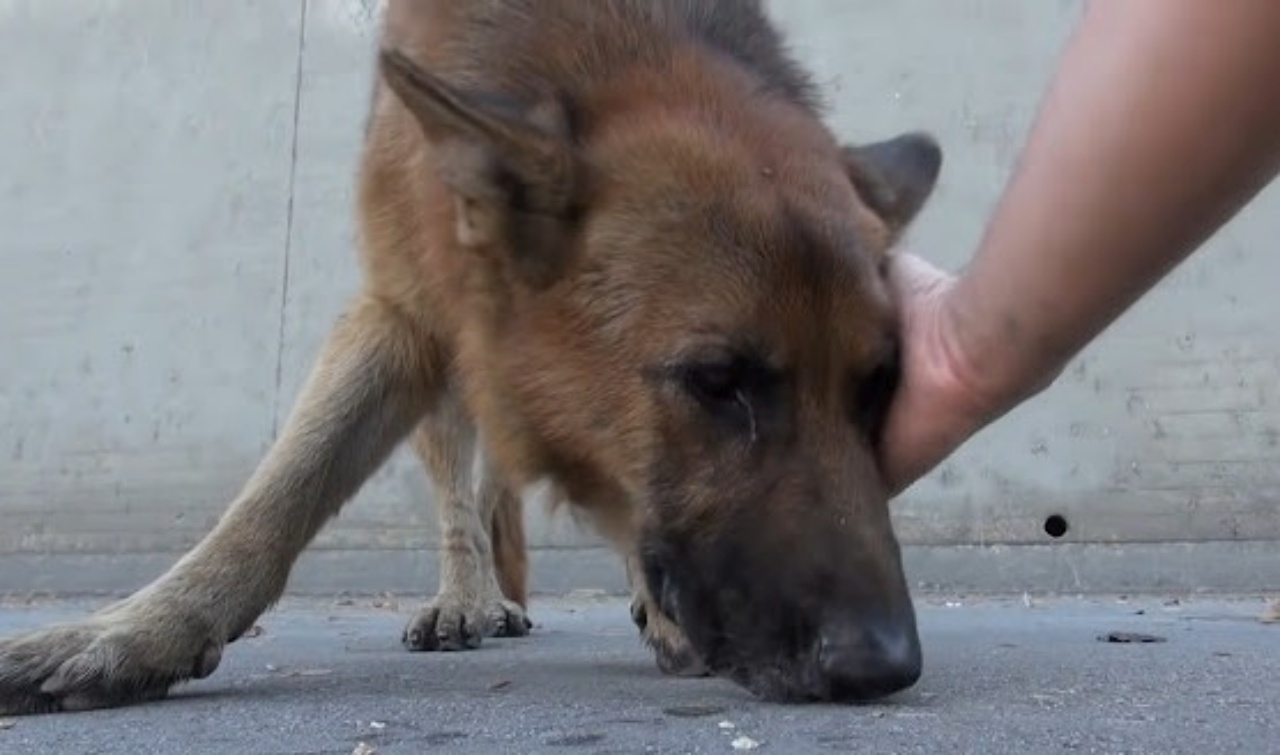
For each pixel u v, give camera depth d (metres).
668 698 1.04
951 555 2.60
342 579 2.80
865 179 1.09
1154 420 2.58
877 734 0.91
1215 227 0.62
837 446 0.96
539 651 1.42
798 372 0.97
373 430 1.16
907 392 0.79
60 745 0.91
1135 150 0.60
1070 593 2.48
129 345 3.12
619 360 1.01
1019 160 0.66
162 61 3.16
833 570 0.94
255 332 3.06
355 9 3.05
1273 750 0.89
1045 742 0.90
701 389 0.98
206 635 1.06
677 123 1.04
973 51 2.70
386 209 1.15
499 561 1.65
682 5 1.13
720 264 0.98
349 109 3.05
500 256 1.06
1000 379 0.71
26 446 3.14
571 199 1.03
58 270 3.16
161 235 3.12
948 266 2.68
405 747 0.90
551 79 1.08
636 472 1.01
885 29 2.73
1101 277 0.64
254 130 3.09
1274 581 2.51
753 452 0.97
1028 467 2.61
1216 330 2.56
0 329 3.17
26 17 3.29
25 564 3.11
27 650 1.01
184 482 3.07
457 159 1.03
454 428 1.36
